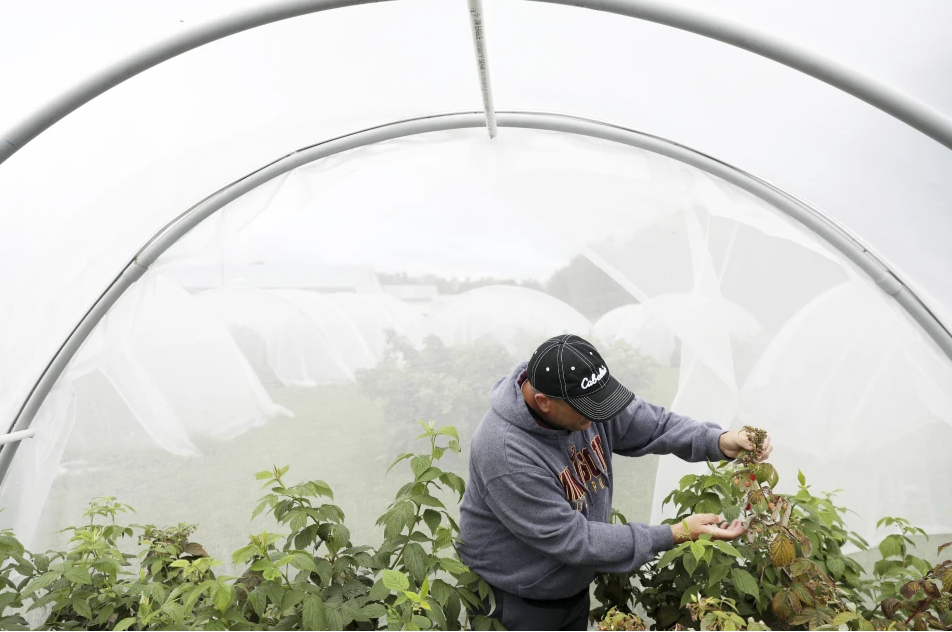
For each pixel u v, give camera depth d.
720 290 3.24
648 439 2.75
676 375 3.31
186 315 3.31
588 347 2.32
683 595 2.39
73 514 3.32
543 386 2.25
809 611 2.08
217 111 2.72
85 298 3.16
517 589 2.54
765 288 3.21
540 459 2.38
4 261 2.72
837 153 2.71
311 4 2.13
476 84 2.92
